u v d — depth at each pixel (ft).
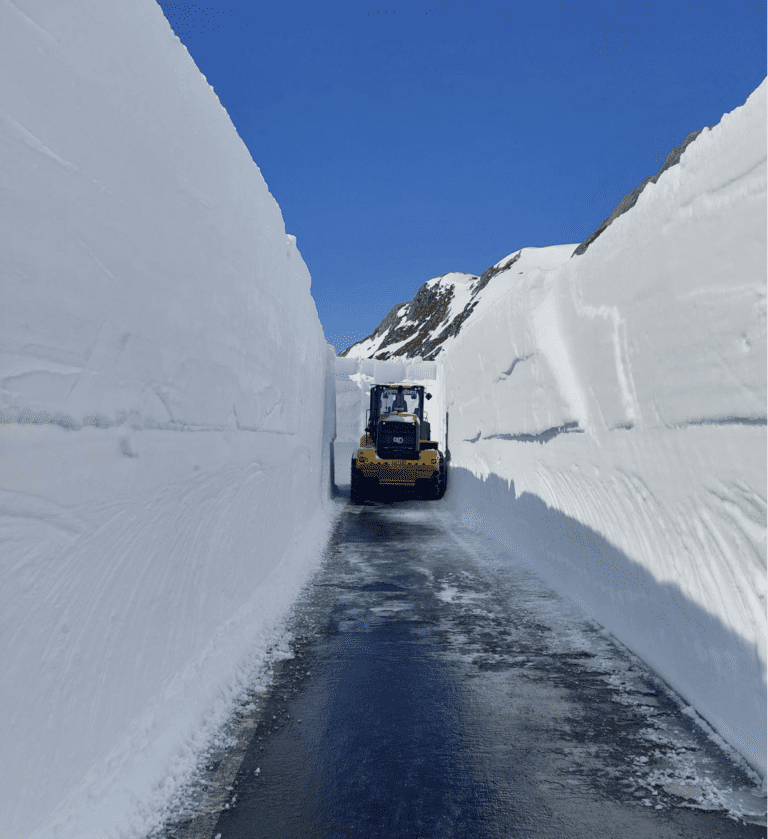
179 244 10.11
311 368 32.99
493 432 32.01
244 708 10.68
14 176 5.54
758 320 8.72
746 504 9.18
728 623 9.70
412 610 17.12
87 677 7.23
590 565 17.03
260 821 7.40
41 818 6.16
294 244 23.90
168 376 9.64
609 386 15.05
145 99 8.67
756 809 7.66
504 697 11.16
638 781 8.32
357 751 9.16
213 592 12.61
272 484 19.40
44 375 6.10
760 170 8.70
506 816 7.53
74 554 6.84
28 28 5.76
